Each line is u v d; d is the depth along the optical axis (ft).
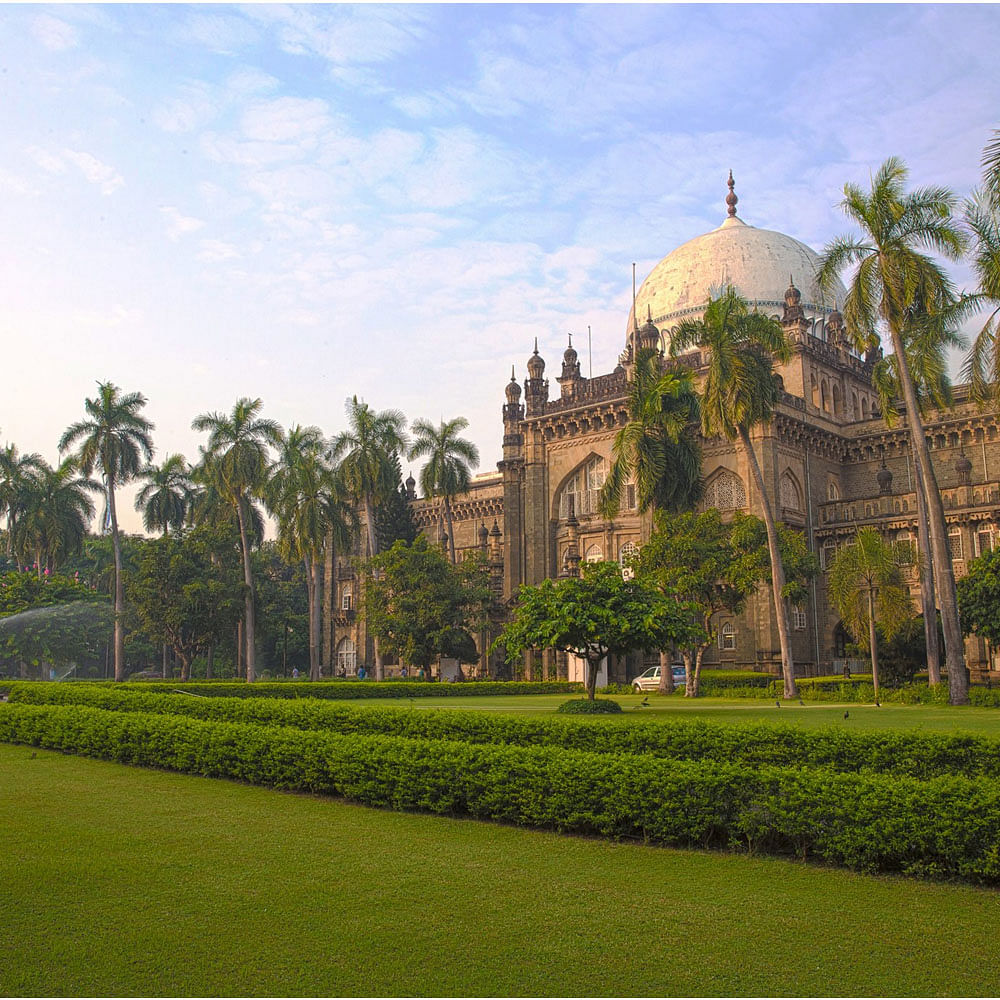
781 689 137.08
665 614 93.76
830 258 114.21
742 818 36.86
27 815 45.75
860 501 186.60
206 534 209.67
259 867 35.45
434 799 45.57
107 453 217.77
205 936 27.55
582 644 95.09
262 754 54.19
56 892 31.94
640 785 39.19
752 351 141.90
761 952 26.12
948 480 191.11
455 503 269.64
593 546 206.49
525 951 26.30
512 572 219.41
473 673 216.33
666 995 23.24
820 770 37.83
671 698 141.69
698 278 235.81
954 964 25.13
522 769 42.65
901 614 126.62
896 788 34.09
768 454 183.52
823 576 188.14
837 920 28.81
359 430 216.13
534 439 219.00
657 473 157.99
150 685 125.08
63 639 203.21
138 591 196.85
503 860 36.52
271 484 224.74
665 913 29.66
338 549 228.22
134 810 47.14
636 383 165.48
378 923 28.73
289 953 26.16
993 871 31.53
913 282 107.76
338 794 51.44
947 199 110.93
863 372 228.63
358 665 271.28
